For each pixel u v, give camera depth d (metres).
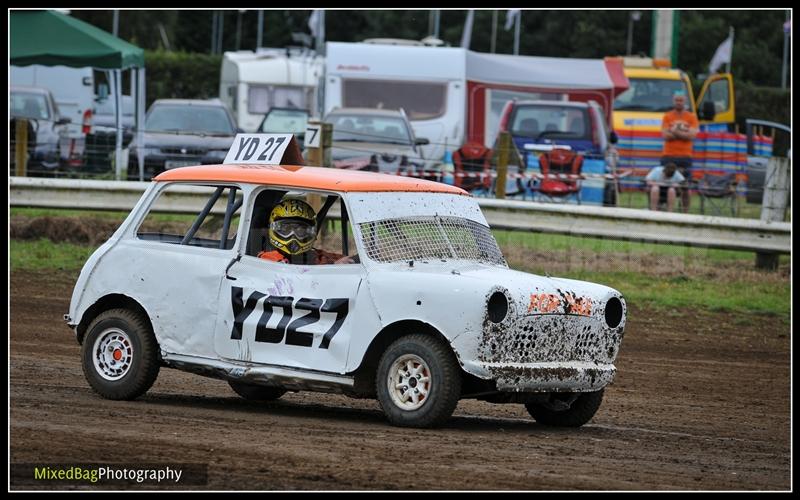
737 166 68.19
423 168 51.59
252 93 81.44
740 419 24.70
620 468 18.05
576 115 58.78
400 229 21.36
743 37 144.25
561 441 20.30
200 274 21.84
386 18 142.62
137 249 22.61
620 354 32.66
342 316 20.53
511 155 50.78
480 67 66.12
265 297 21.17
